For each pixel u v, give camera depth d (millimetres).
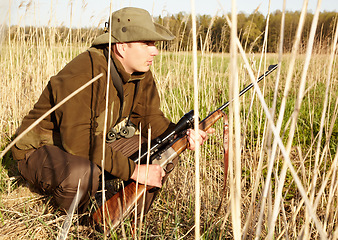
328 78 1180
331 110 3814
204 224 1878
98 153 1702
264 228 1858
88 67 1724
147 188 1734
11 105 3586
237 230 1142
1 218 1887
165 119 2232
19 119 3342
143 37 1715
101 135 1902
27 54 3867
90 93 1705
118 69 1829
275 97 1058
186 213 2102
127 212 1650
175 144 1881
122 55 1809
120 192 1713
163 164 1843
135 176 1728
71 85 1662
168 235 1860
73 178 1676
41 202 2100
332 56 1139
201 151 2828
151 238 1843
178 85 3725
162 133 2186
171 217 2055
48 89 1820
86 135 1686
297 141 3326
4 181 2355
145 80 2178
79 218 1919
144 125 2234
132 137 2229
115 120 1978
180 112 3658
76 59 1773
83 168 1680
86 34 3904
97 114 1766
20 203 2115
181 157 2711
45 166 1755
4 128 3270
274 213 1115
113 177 2059
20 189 2268
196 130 1101
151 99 2207
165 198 2309
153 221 1956
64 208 1820
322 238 875
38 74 3580
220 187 2562
